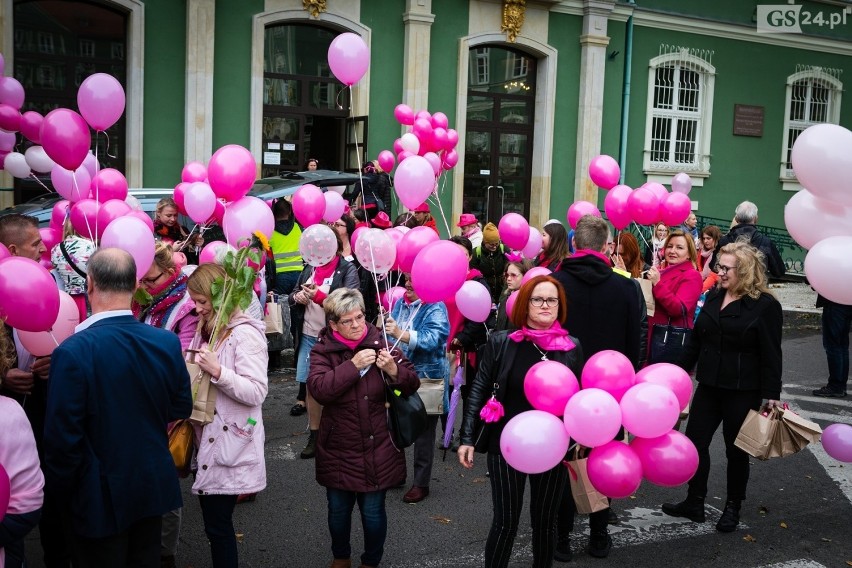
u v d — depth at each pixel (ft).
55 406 9.51
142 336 10.39
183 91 44.55
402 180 17.67
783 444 15.39
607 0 54.85
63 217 19.13
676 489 19.10
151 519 10.49
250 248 13.82
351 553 15.02
